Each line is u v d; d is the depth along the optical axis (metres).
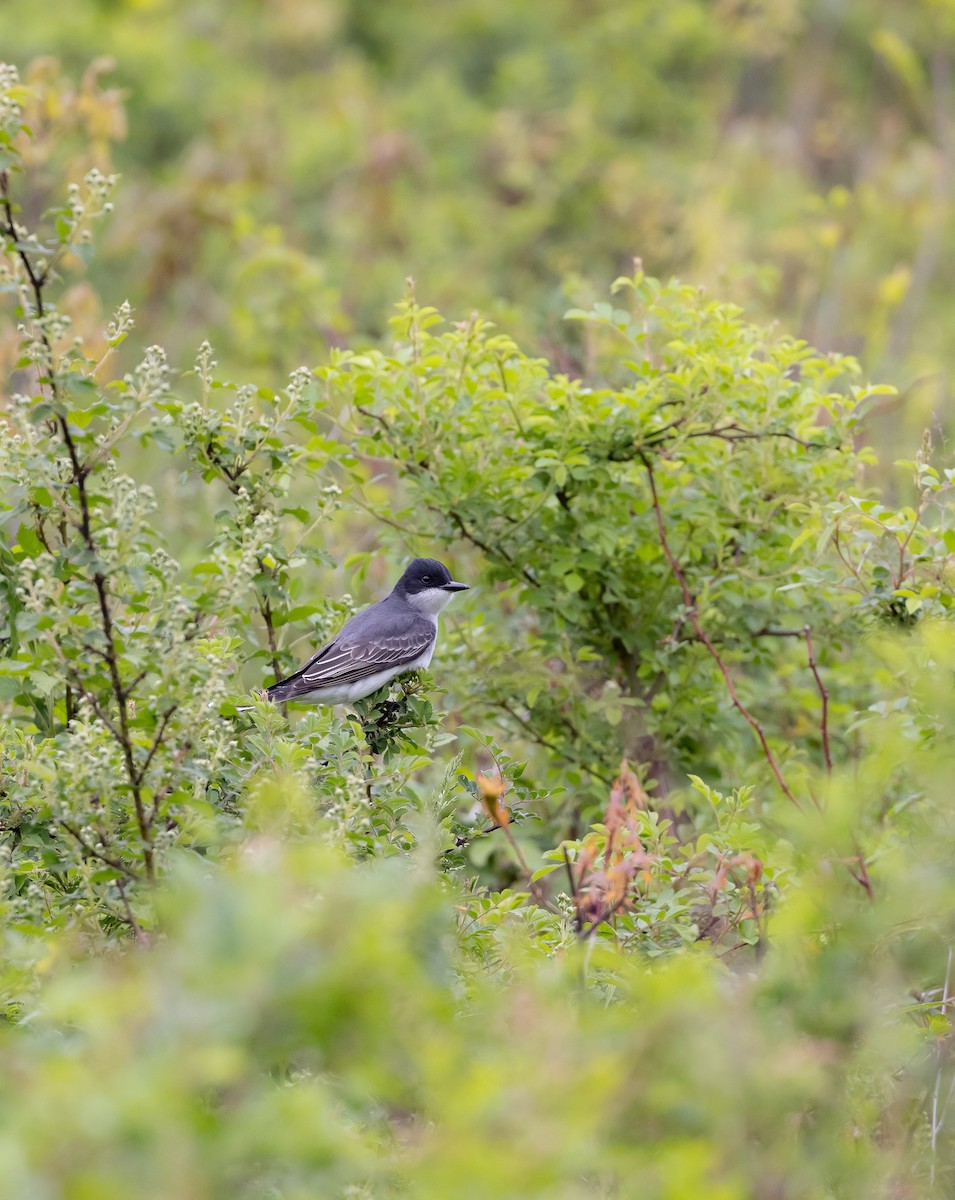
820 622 13.52
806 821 7.00
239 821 8.58
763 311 21.81
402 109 29.23
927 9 30.62
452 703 13.66
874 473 16.73
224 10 31.08
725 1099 5.33
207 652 9.25
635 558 13.55
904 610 11.22
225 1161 4.50
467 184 27.73
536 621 14.67
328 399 12.54
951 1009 8.22
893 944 6.79
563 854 9.34
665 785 13.70
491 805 8.87
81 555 8.36
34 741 10.12
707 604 13.00
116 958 6.88
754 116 28.84
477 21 32.62
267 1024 4.67
